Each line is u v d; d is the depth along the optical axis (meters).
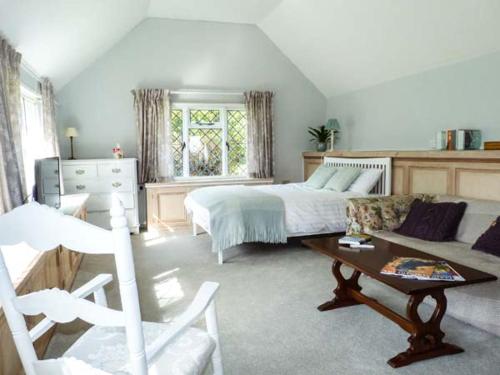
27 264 1.78
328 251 2.47
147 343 1.32
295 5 4.60
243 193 4.12
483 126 3.50
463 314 2.33
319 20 4.55
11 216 0.90
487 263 2.38
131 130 5.42
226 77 5.73
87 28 3.80
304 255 3.96
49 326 1.20
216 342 1.42
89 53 4.71
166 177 5.49
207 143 5.85
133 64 5.33
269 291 2.97
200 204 4.05
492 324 2.18
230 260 3.83
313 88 6.14
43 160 2.88
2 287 1.00
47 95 4.19
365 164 4.73
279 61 5.93
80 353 1.26
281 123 6.08
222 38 5.59
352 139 5.59
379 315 2.52
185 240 4.72
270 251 4.13
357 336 2.24
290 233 3.89
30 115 4.18
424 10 3.44
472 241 2.86
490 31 3.19
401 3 3.53
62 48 3.80
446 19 3.37
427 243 2.93
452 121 3.83
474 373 1.87
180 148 5.73
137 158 5.46
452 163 3.62
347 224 3.52
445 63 3.86
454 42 3.54
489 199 3.23
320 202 3.98
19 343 1.05
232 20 5.46
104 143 5.34
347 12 4.11
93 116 5.26
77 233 0.87
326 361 1.99
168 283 3.18
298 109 6.13
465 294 2.29
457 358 2.00
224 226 3.65
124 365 1.20
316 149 6.21
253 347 2.13
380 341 2.19
